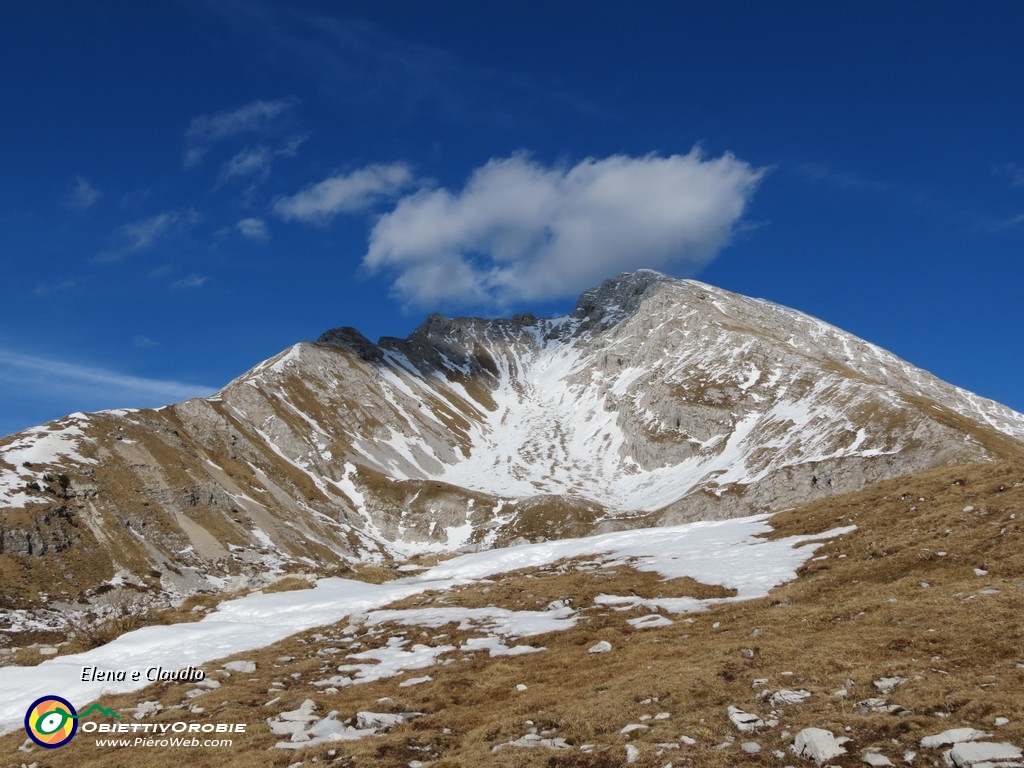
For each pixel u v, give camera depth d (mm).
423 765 20219
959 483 44031
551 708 23469
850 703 19000
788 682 21672
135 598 84875
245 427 189000
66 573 85250
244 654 35594
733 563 42219
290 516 146125
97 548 93250
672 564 44500
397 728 23828
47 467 104500
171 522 110875
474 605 41469
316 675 31641
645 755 18047
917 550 34375
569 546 57812
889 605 27891
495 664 29969
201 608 47500
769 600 33875
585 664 28609
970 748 14773
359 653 34344
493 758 19406
